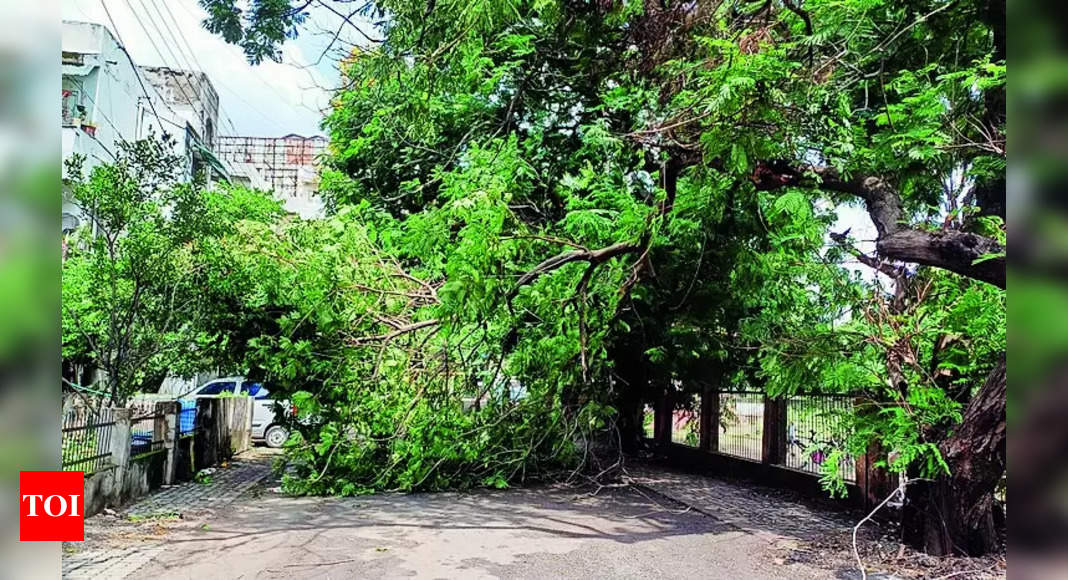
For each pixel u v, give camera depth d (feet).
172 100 83.56
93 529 24.59
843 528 26.27
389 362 32.99
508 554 22.30
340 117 44.01
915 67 25.46
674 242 33.30
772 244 29.89
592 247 31.68
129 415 29.63
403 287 32.96
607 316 34.32
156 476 33.99
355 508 30.27
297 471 34.81
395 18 24.49
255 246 32.65
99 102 57.00
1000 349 20.83
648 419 52.85
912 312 24.09
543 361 34.24
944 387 23.32
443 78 27.71
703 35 27.40
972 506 21.38
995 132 19.61
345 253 31.78
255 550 22.52
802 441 33.94
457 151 38.09
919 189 25.44
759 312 35.53
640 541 24.22
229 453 48.08
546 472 38.52
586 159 36.35
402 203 43.57
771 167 26.61
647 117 30.01
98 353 32.32
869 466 28.19
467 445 34.19
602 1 31.68
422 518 28.09
